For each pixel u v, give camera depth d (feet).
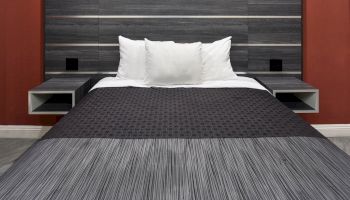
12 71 11.30
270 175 4.15
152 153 4.76
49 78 11.40
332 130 11.72
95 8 11.18
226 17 11.28
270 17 11.34
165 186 3.88
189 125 5.94
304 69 11.49
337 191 3.79
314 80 11.50
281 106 7.36
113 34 11.26
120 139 5.28
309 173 4.22
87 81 10.85
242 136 5.41
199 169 4.28
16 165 4.54
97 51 11.32
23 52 11.19
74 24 11.22
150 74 9.78
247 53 11.41
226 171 4.24
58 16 11.19
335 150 5.03
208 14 11.25
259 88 9.34
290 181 4.01
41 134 11.61
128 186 3.88
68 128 5.81
